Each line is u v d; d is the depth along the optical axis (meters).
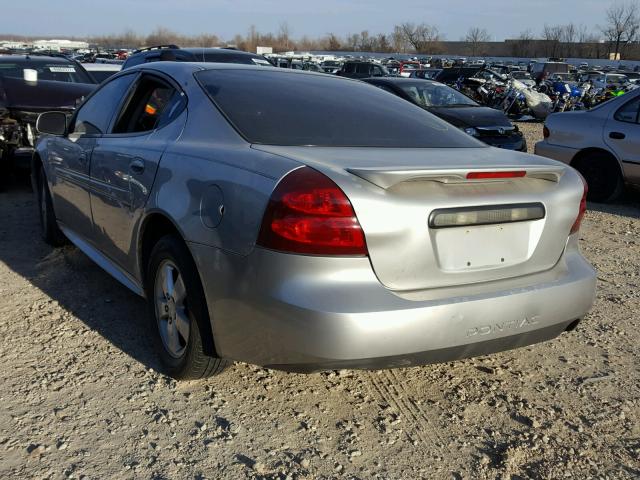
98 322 4.02
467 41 98.25
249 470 2.66
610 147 8.25
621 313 4.57
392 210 2.59
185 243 3.03
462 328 2.72
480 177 2.77
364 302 2.55
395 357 2.63
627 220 7.62
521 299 2.87
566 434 3.04
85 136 4.32
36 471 2.60
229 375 3.41
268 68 4.06
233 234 2.72
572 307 3.08
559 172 3.04
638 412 3.25
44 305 4.26
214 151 3.04
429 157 3.01
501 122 10.71
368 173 2.60
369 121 3.50
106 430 2.89
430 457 2.81
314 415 3.09
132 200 3.51
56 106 7.56
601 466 2.80
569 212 3.11
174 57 10.88
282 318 2.58
